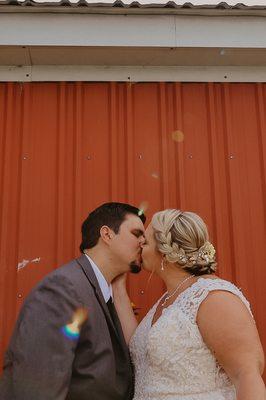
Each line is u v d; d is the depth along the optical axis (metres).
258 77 3.55
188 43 3.18
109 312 2.15
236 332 1.66
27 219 3.17
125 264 2.26
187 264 1.97
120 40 3.15
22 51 3.21
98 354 1.90
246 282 3.19
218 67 3.53
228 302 1.72
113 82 3.46
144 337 1.97
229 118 3.47
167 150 3.37
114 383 1.93
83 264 2.10
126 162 3.33
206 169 3.37
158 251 2.05
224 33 3.21
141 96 3.46
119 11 3.13
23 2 3.03
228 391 1.75
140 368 1.95
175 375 1.76
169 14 3.20
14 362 1.77
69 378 1.78
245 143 3.45
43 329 1.79
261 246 3.27
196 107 3.48
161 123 3.41
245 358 1.62
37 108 3.38
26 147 3.30
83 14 3.15
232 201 3.32
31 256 3.11
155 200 3.28
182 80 3.47
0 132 3.33
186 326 1.76
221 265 3.20
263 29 3.25
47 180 3.26
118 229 2.26
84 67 3.44
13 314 3.03
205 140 3.42
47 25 3.13
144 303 3.10
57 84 3.44
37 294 1.92
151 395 1.80
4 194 3.21
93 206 3.23
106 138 3.36
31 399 1.70
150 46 3.16
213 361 1.75
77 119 3.37
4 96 3.39
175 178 3.33
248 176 3.39
